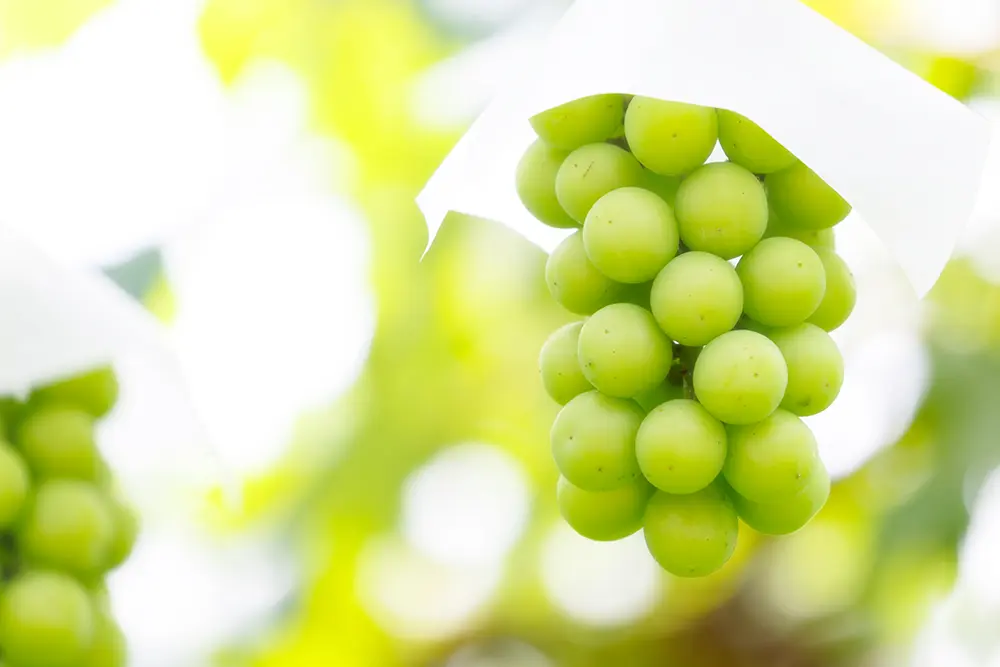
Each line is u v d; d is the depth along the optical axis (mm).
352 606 1529
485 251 1462
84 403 1064
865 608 1488
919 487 1427
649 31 943
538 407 1530
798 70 939
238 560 1506
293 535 1505
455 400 1505
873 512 1460
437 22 1351
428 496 1580
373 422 1495
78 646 1031
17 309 988
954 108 955
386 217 1454
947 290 1373
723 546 969
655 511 973
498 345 1503
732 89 933
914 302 1377
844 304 994
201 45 1332
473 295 1483
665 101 959
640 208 958
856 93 943
